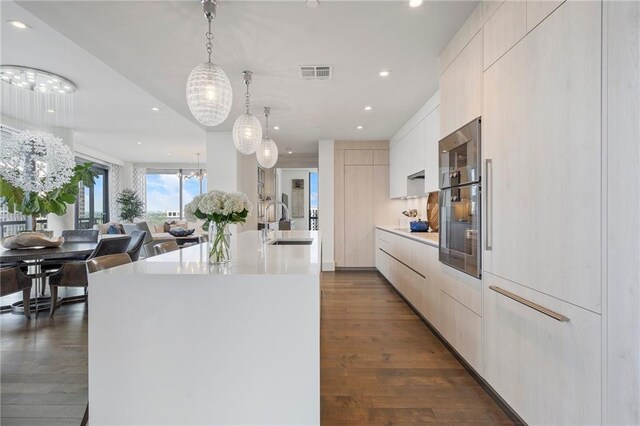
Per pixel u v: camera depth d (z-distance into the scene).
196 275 1.43
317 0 1.97
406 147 4.82
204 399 1.43
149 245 3.05
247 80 3.04
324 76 3.10
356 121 4.73
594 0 1.20
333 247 6.11
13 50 3.17
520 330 1.68
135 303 1.44
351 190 6.11
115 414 1.45
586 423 1.25
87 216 8.88
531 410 1.59
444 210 2.64
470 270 2.19
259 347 1.42
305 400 1.43
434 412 1.86
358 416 1.83
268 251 2.16
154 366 1.44
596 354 1.21
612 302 1.14
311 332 1.42
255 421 1.43
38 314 3.56
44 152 4.20
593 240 1.22
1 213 5.42
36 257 3.16
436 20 2.22
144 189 10.76
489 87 1.95
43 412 1.87
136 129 6.37
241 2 1.99
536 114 1.54
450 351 2.64
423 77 3.14
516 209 1.70
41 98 4.55
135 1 1.98
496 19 1.87
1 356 2.55
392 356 2.58
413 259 3.69
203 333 1.43
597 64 1.19
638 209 1.05
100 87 4.14
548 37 1.45
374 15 2.14
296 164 8.38
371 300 4.21
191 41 2.46
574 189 1.31
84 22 2.20
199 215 1.69
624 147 1.09
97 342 1.44
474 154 2.11
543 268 1.49
